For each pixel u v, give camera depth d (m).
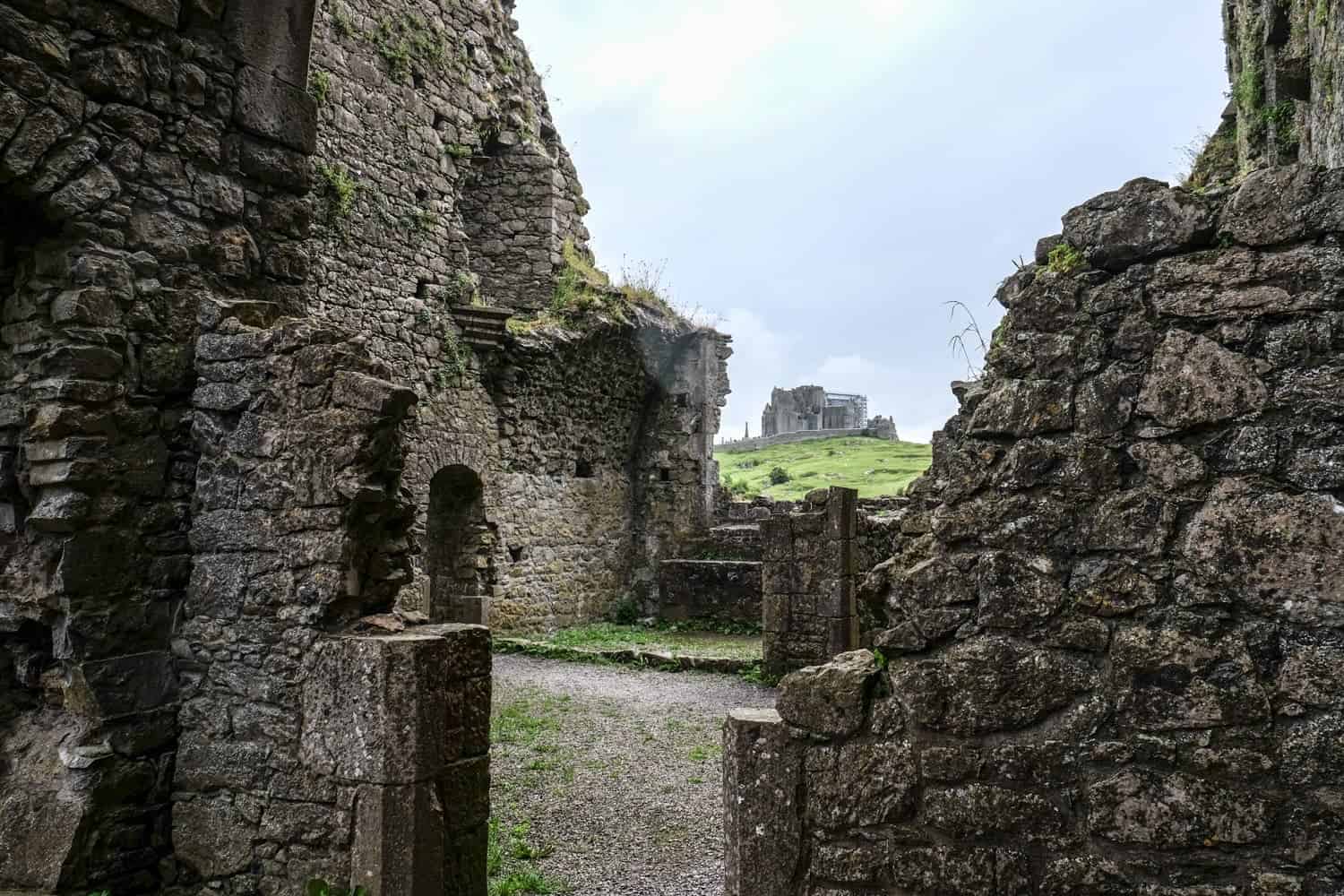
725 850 3.30
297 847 3.86
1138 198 2.89
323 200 11.92
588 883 4.85
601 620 16.41
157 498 4.38
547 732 8.22
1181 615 2.77
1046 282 3.02
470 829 3.90
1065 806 2.86
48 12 4.16
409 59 13.38
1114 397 2.89
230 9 4.95
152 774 4.21
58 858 3.93
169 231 4.59
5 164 4.00
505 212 15.65
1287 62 6.81
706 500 17.38
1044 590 2.93
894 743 3.05
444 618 13.88
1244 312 2.75
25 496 4.29
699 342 17.58
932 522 3.14
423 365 13.20
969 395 3.28
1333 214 2.66
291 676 3.97
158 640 4.31
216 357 4.40
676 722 8.66
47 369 4.20
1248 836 2.66
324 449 4.02
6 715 4.39
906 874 3.00
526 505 14.83
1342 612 2.61
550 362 14.98
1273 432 2.71
